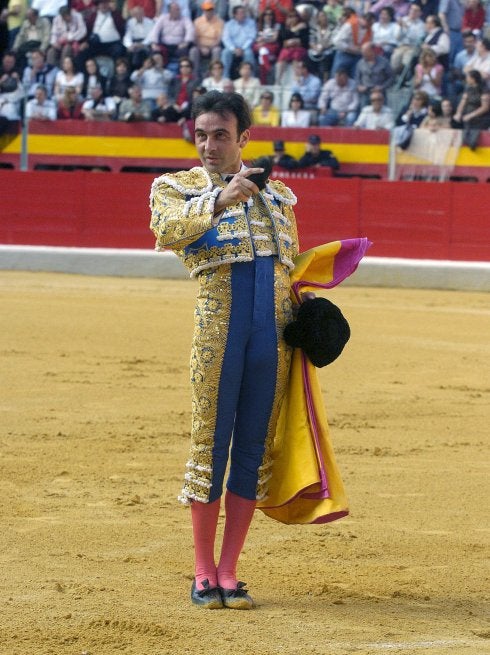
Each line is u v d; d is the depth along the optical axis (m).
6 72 28.45
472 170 25.31
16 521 7.68
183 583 6.35
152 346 16.02
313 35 26.64
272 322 5.86
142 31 27.94
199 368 5.86
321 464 5.87
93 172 26.86
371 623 5.70
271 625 5.63
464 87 25.66
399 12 26.31
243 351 5.85
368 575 6.59
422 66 25.53
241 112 5.82
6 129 27.56
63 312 19.23
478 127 25.22
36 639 5.34
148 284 23.86
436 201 25.27
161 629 5.45
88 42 27.88
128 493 8.52
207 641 5.35
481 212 25.03
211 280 5.82
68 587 6.23
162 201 5.77
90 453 9.84
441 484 8.98
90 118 27.41
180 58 27.34
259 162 5.48
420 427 11.23
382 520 7.89
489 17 26.16
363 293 22.95
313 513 5.89
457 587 6.39
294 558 6.94
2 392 12.59
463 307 21.12
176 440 10.44
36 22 28.53
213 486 5.94
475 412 12.05
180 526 7.63
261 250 5.85
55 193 26.97
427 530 7.65
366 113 25.81
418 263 24.31
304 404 5.95
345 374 14.18
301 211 25.86
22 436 10.44
